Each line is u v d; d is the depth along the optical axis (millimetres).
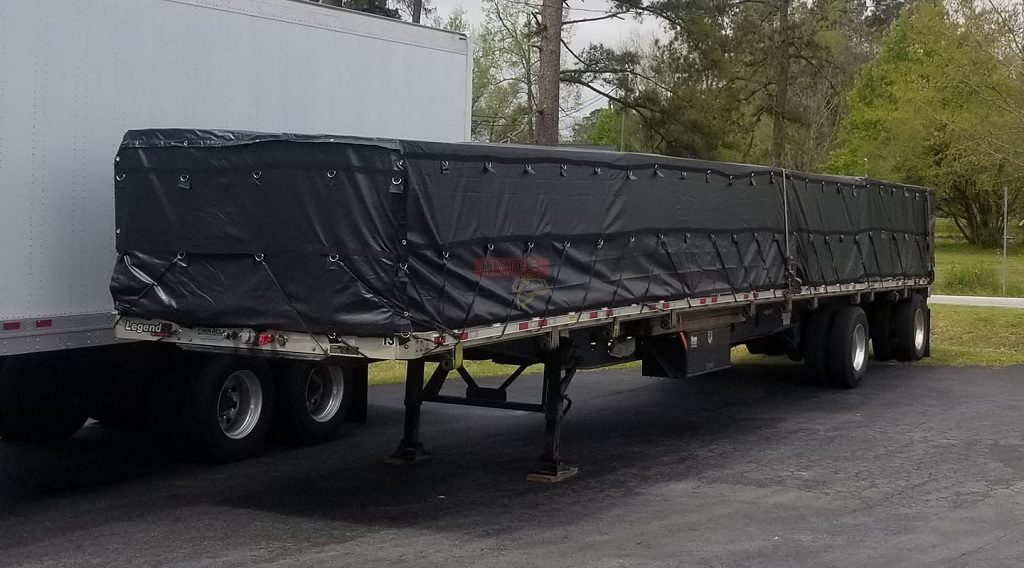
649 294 9188
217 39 8633
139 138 7520
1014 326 20219
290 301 6906
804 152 41469
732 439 10156
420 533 6789
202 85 8539
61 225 7535
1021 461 9195
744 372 15148
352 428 10602
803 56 39469
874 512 7438
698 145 27828
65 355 8422
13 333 7238
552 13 22750
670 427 10805
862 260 13984
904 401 12555
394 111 10484
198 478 8359
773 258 11633
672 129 27703
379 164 6609
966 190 42562
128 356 8500
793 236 12078
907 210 15805
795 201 12141
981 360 16422
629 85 27484
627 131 32344
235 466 8828
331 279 6746
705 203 10188
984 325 20312
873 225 14430
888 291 15484
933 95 30375
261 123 9078
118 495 7781
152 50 8125
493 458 9172
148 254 7484
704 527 6992
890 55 43688
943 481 8430
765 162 40469
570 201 8125
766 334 12289
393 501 7656
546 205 7844
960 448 9758
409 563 6117
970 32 23812
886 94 42281
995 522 7191
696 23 27234
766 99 38594
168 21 8234
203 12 8508
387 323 6609
